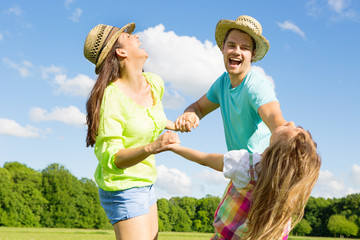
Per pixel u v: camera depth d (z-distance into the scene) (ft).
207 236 222.69
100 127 11.39
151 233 12.25
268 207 8.46
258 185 8.71
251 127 12.57
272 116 11.34
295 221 8.94
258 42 12.60
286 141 8.69
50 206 258.57
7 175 248.52
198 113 14.79
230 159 9.16
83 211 268.21
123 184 11.50
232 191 9.38
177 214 335.47
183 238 181.16
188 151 9.74
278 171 8.45
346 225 297.94
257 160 9.10
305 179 8.46
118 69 12.19
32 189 255.09
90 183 283.38
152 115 12.16
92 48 12.22
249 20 12.31
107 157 10.87
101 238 142.20
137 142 11.95
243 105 12.37
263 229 8.43
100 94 11.66
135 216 11.67
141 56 12.29
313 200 329.11
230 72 12.59
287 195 8.37
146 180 11.98
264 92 11.73
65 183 264.72
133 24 12.79
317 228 311.88
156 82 13.28
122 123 11.62
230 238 9.30
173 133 9.75
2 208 238.27
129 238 11.67
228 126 13.48
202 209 347.77
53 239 129.29
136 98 12.35
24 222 242.99
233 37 12.50
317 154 8.86
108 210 11.93
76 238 138.41
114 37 12.12
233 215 9.27
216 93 14.23
